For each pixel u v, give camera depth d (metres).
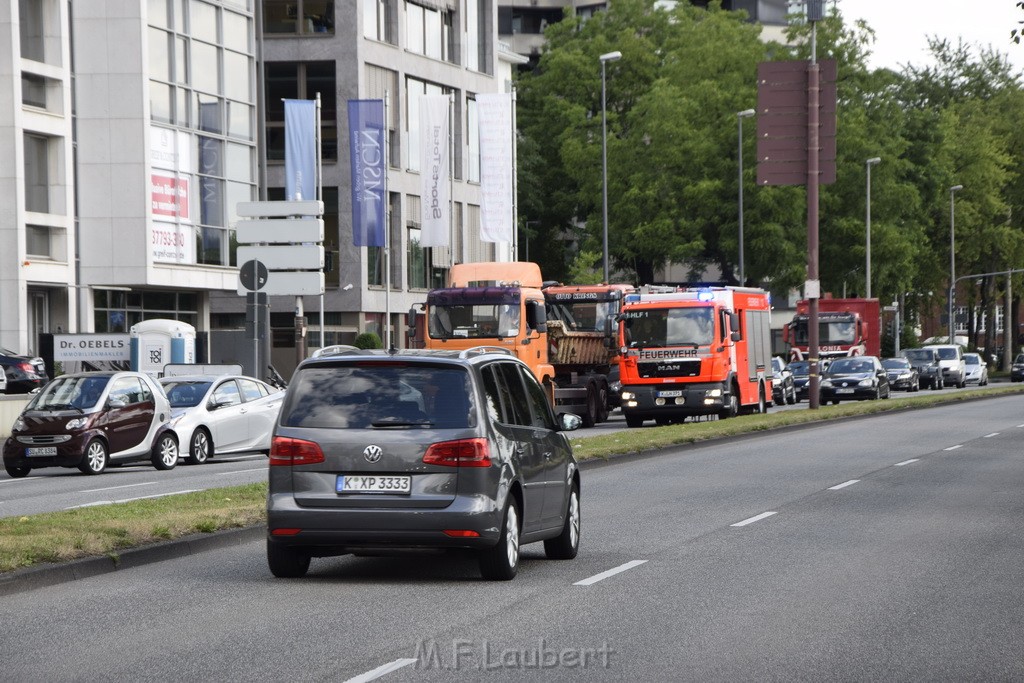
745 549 27.48
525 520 24.38
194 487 41.94
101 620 19.72
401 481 22.97
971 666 16.39
